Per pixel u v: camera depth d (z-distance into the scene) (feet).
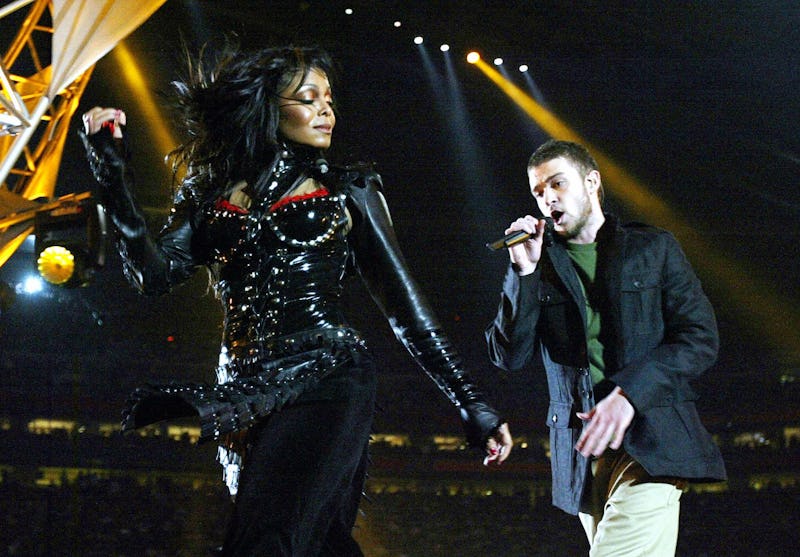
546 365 9.95
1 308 32.17
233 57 8.44
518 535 39.40
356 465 7.41
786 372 64.18
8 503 37.81
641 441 8.88
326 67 8.45
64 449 49.24
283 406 7.18
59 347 59.62
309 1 60.44
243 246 7.77
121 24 26.86
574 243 9.73
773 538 38.32
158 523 36.40
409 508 44.19
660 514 8.87
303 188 7.95
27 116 26.99
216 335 62.80
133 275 7.81
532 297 9.43
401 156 68.80
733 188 67.77
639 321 9.29
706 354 9.04
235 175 8.16
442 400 60.85
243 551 6.69
